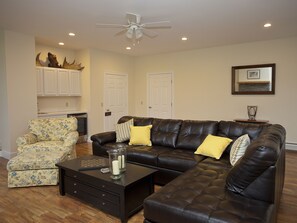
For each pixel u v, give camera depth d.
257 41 5.19
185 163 2.83
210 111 5.96
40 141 3.91
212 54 5.83
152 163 3.11
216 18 3.63
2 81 4.38
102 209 2.41
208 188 1.91
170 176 2.96
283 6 3.16
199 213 1.53
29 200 2.70
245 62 5.39
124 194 2.18
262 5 3.12
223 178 2.13
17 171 3.05
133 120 4.10
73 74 5.83
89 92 5.88
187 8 3.23
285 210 2.38
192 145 3.35
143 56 7.02
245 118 5.49
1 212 2.44
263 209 1.54
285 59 4.93
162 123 3.81
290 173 3.46
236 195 1.74
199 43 5.36
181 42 5.25
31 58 4.63
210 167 2.50
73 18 3.62
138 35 3.65
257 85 5.28
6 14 3.43
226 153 3.02
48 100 5.65
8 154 4.43
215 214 1.50
